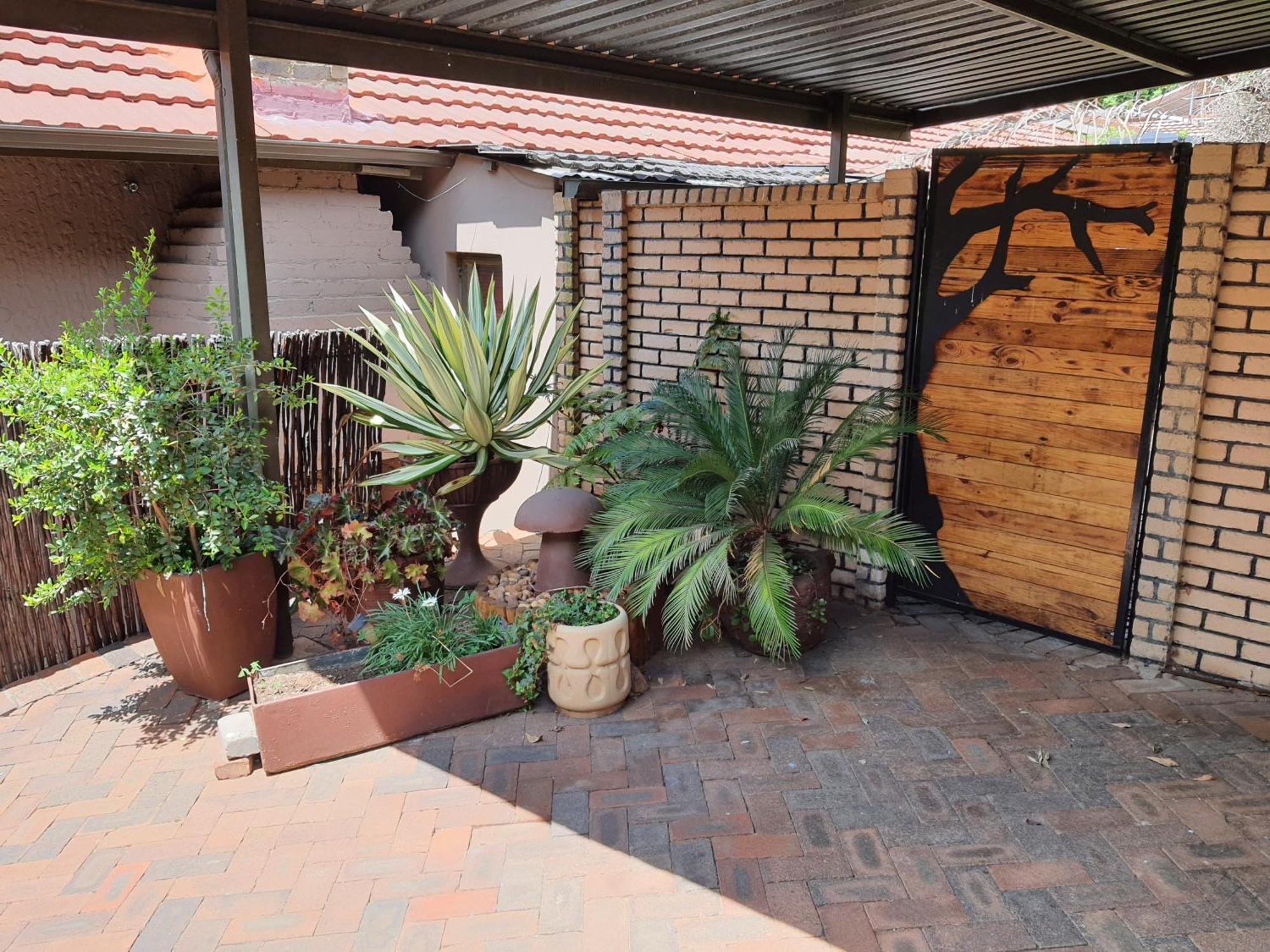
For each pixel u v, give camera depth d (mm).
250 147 4020
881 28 4934
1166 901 2732
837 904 2770
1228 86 10508
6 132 4902
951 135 12148
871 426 4215
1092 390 4129
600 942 2664
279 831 3221
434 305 4746
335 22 4223
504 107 7840
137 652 4590
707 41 5117
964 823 3119
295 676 3812
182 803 3402
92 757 3711
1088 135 12273
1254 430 3742
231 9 3836
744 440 4414
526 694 3914
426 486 4941
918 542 4836
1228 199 3611
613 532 4188
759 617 3861
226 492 3893
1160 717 3746
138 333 4176
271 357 4250
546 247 6484
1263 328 3652
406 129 6953
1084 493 4242
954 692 3996
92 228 6465
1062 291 4133
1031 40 5285
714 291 5332
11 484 4141
